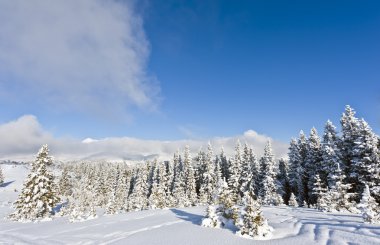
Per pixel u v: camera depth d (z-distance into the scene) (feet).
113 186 312.91
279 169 217.36
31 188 137.59
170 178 264.31
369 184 130.00
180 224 71.77
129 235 64.08
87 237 66.23
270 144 193.57
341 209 102.22
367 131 135.44
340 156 149.48
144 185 252.83
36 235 75.00
